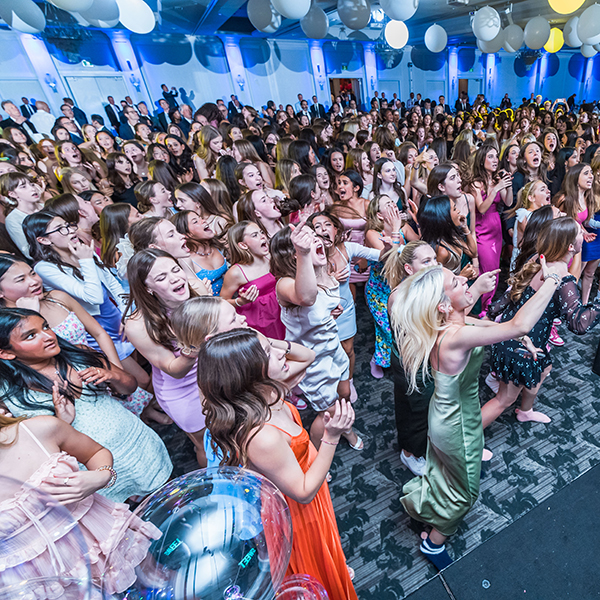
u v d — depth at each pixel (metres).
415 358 1.46
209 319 1.31
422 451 1.98
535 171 3.77
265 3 6.72
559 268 1.87
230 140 5.95
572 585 1.20
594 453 2.13
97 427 1.47
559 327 3.25
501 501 1.95
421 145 7.33
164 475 1.76
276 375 1.25
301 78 14.91
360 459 2.29
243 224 2.22
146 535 0.58
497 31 7.67
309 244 1.57
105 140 6.54
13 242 3.09
